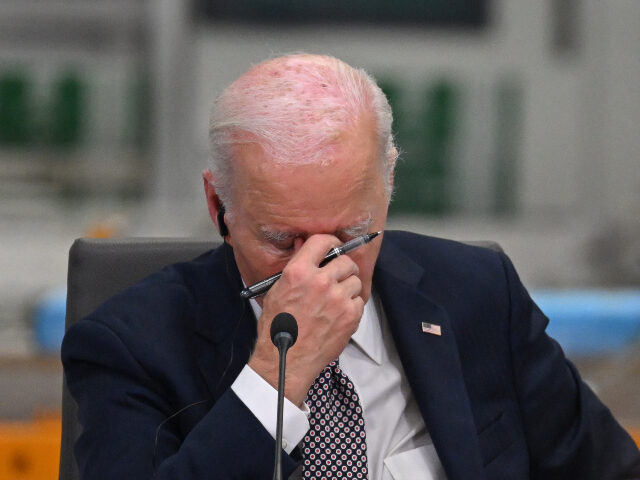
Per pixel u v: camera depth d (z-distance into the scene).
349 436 4.71
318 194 4.27
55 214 30.59
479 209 32.19
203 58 31.80
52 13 31.48
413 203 31.92
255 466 4.29
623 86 32.19
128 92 31.64
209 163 4.58
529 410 5.24
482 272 5.38
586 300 19.19
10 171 31.19
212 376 4.86
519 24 32.44
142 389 4.73
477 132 32.38
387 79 32.38
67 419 5.30
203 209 29.75
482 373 5.16
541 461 5.27
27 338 22.12
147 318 4.93
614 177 32.31
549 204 32.38
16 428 12.46
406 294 5.14
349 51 32.38
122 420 4.62
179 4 31.48
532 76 32.41
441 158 32.12
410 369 4.98
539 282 29.25
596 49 32.31
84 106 31.56
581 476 5.32
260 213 4.33
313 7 32.31
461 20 32.59
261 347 4.43
